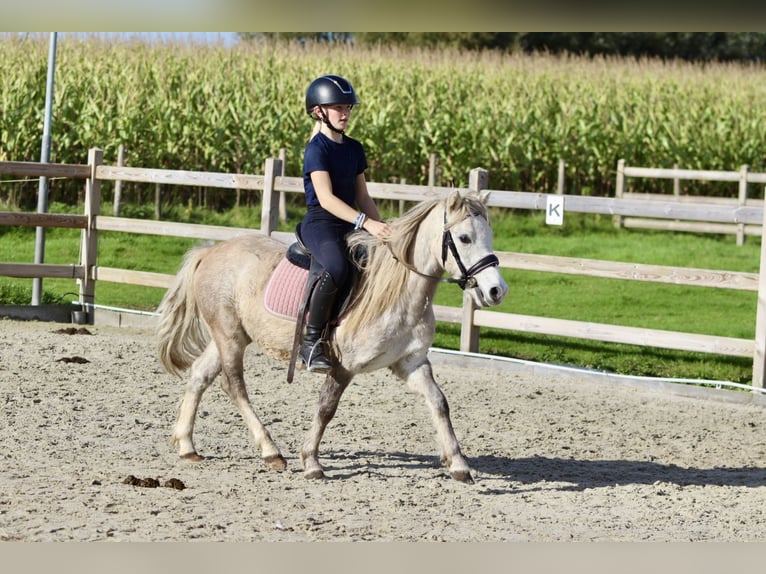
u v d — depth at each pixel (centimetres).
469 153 2777
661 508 735
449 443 777
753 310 1702
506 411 1067
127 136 2586
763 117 3081
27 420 930
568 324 1256
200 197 2638
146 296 1742
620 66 3756
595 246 2277
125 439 885
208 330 834
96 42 3125
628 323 1579
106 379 1133
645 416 1073
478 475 817
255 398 1078
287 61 3181
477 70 3369
